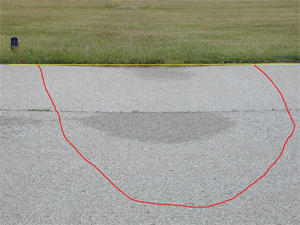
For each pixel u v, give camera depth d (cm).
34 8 3588
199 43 1350
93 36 1592
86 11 3419
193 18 2778
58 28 1950
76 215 329
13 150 458
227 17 2875
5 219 323
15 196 357
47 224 317
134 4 4538
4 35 1599
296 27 2100
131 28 1986
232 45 1280
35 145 473
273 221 322
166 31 1855
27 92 709
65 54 1064
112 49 1165
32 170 408
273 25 2230
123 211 336
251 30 1939
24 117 574
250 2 4862
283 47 1235
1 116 577
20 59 1011
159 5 4412
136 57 1049
